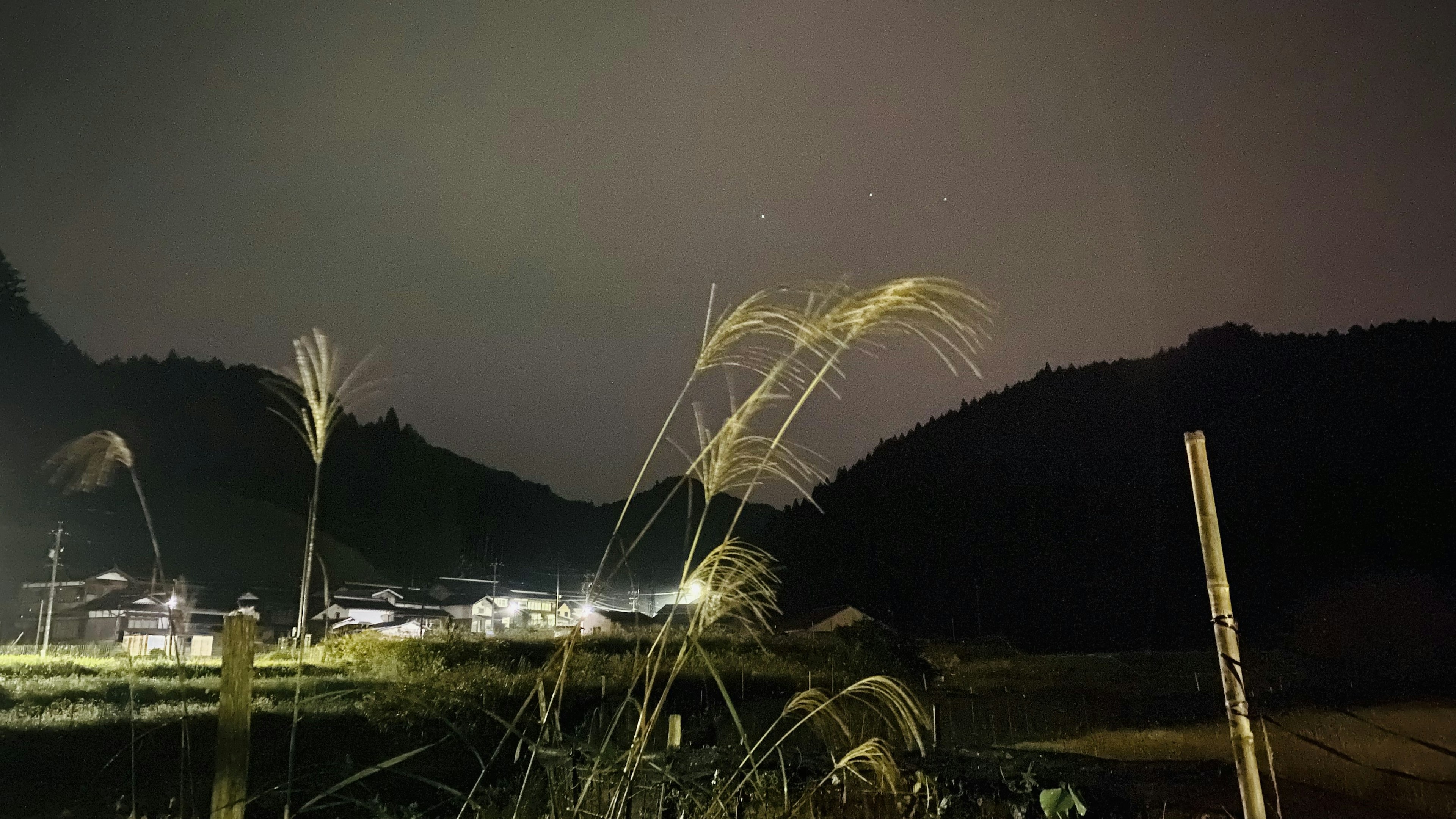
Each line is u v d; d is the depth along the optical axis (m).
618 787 2.84
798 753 6.26
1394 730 11.56
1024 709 15.80
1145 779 7.84
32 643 19.69
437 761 8.05
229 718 2.76
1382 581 30.83
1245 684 3.32
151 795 6.71
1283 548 38.47
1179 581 40.78
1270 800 7.39
